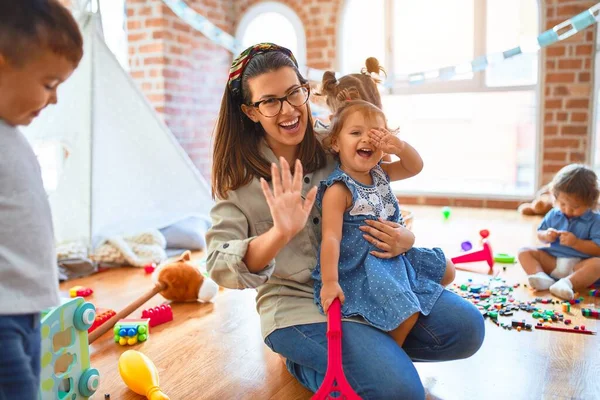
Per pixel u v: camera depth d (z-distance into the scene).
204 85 4.52
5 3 0.82
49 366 1.28
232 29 4.81
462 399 1.40
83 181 2.68
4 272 0.89
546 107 4.04
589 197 2.28
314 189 1.12
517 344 1.71
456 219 3.87
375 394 1.18
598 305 2.04
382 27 4.55
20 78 0.86
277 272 1.37
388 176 1.51
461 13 4.39
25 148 0.94
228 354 1.68
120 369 1.48
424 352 1.41
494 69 4.34
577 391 1.42
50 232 0.97
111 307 2.15
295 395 1.42
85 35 2.77
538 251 2.38
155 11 4.03
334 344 1.16
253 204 1.37
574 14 3.88
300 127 1.34
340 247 1.38
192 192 3.11
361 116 1.39
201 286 2.12
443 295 1.41
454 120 4.73
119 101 2.84
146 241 2.84
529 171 4.63
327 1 4.49
